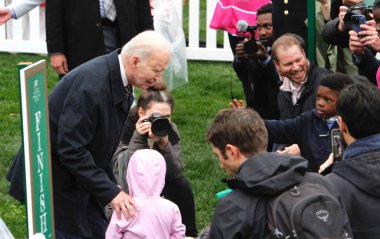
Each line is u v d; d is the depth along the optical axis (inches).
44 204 239.1
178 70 517.0
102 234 307.7
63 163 285.0
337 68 410.3
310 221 210.8
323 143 312.3
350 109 233.9
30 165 231.5
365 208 230.5
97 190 285.1
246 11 496.4
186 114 519.5
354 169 231.9
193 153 461.1
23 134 229.8
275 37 405.4
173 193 338.3
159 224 298.0
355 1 373.7
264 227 214.1
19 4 431.8
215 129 228.5
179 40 515.8
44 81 239.1
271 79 378.0
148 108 327.3
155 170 299.7
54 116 287.3
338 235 210.7
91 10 412.2
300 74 335.0
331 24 366.6
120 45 418.0
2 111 519.8
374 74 346.9
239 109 231.0
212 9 611.2
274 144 354.9
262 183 214.2
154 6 512.7
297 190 216.1
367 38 338.0
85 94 282.2
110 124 287.9
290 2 401.4
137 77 284.5
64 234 297.9
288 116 343.3
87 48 413.7
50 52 414.6
